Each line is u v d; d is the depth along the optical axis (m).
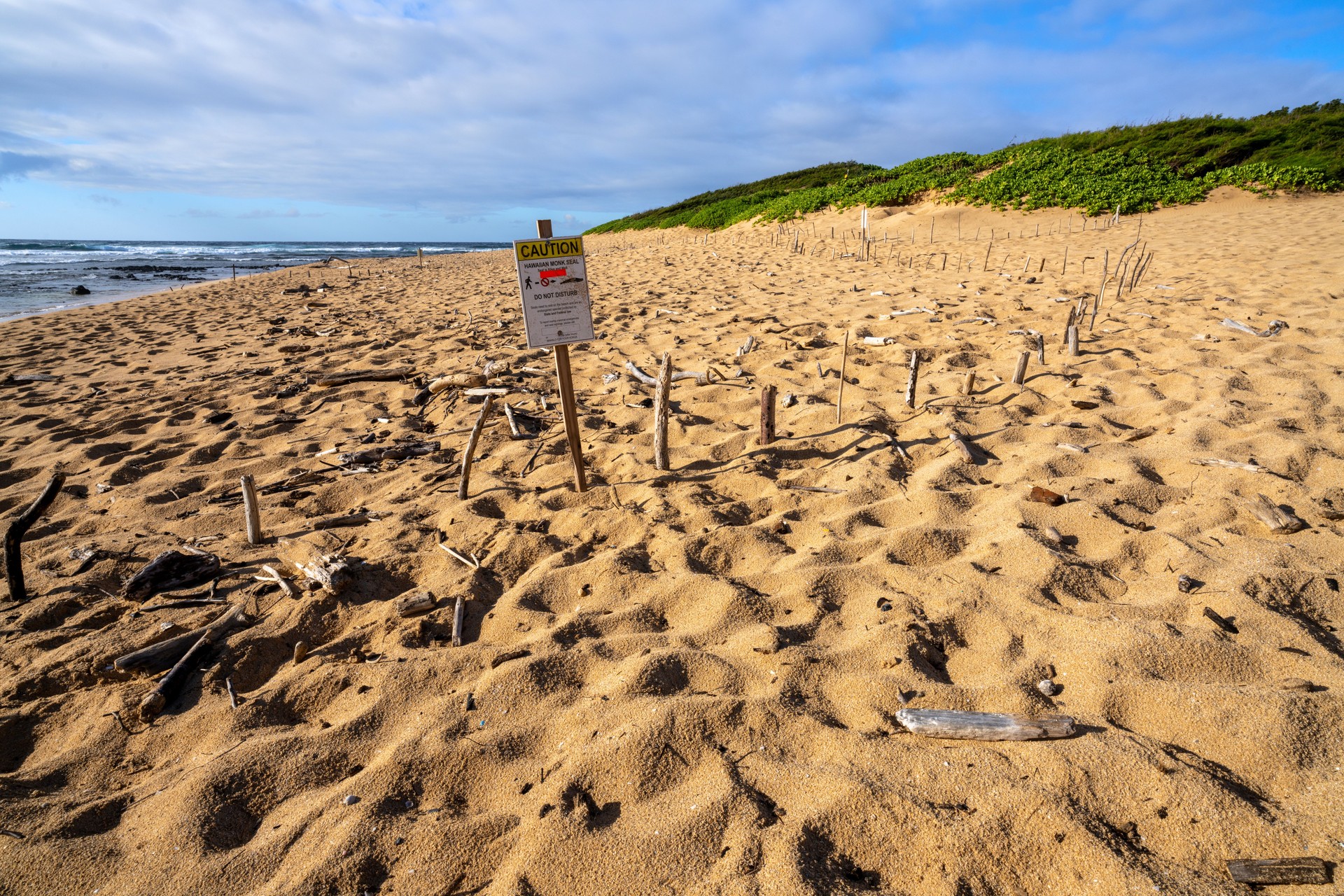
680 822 1.96
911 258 13.19
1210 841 1.79
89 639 2.94
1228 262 9.87
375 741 2.37
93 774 2.31
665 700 2.37
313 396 6.53
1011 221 16.02
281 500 4.29
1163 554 3.06
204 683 2.67
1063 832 1.83
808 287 11.00
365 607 3.10
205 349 9.00
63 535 3.95
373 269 21.31
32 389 7.21
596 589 3.10
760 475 4.10
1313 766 1.97
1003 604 2.79
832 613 2.87
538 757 2.25
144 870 1.93
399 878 1.89
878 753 2.13
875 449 4.43
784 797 2.03
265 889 1.86
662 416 4.19
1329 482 3.57
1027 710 2.27
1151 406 4.73
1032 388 5.34
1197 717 2.16
